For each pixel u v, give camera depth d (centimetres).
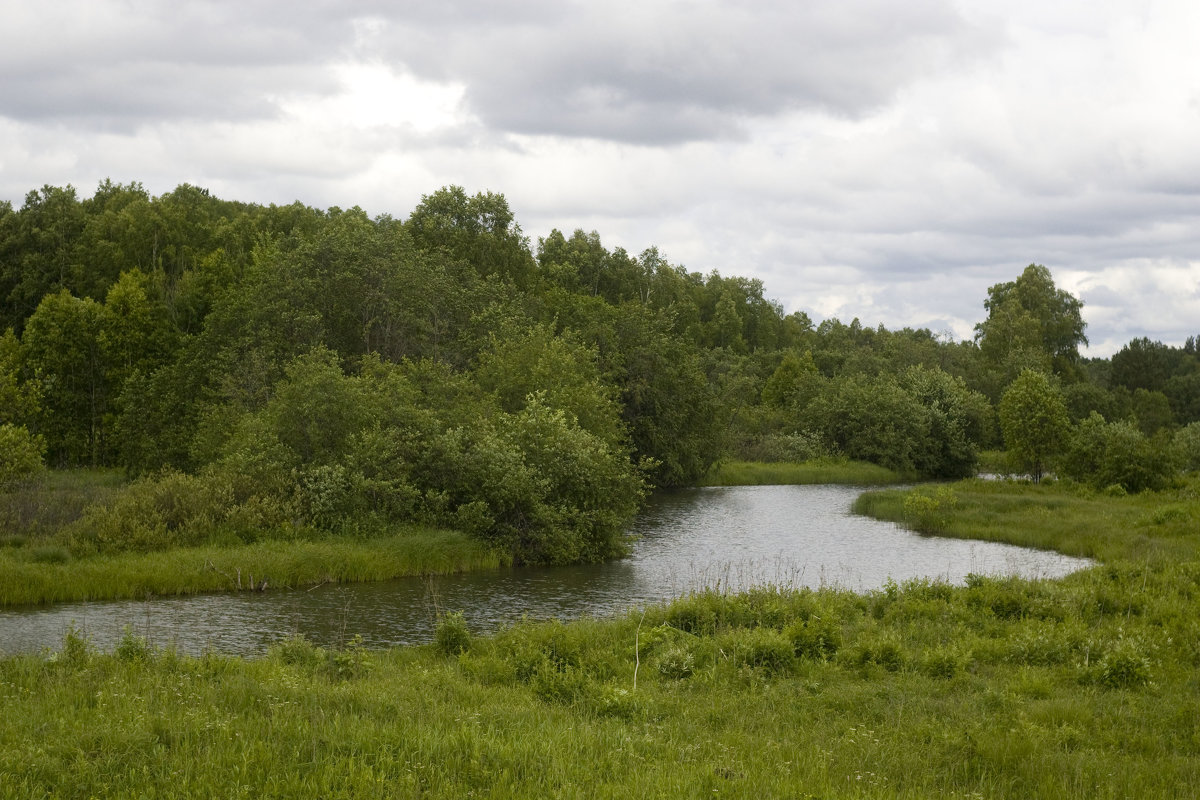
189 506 3203
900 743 1255
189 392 4828
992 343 11362
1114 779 1102
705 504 5497
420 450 3650
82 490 3744
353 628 2373
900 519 4691
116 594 2691
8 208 9200
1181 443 6856
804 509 5231
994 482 5853
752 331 14738
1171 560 2803
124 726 1112
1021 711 1377
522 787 989
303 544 3112
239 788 931
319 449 3622
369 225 6309
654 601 2752
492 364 5012
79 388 6062
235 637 2250
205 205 10731
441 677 1602
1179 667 1714
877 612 2236
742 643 1806
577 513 3509
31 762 979
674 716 1399
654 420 6519
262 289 5069
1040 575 3088
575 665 1742
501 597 2803
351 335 5353
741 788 1005
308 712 1224
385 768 1012
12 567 2661
